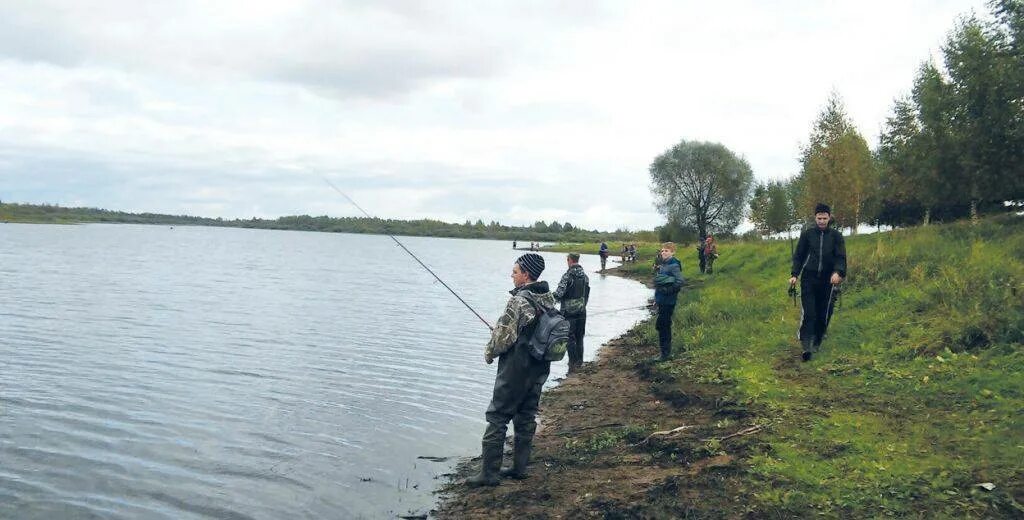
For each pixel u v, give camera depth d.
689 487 5.44
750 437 6.35
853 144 29.16
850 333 9.77
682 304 16.34
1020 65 16.56
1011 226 14.20
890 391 7.34
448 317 20.11
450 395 10.21
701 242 28.41
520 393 6.23
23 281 29.06
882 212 36.34
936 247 13.30
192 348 14.00
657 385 9.51
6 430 8.21
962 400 6.67
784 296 14.02
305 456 7.40
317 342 15.04
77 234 111.88
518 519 5.37
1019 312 8.27
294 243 128.88
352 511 5.93
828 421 6.53
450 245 138.88
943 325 8.88
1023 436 5.57
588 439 7.41
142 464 7.14
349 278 37.75
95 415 8.94
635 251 54.22
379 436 8.12
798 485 5.18
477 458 7.31
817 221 9.34
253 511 5.97
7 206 183.88
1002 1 17.25
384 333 16.58
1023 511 4.41
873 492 4.89
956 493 4.72
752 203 57.91
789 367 8.91
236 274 38.44
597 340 15.43
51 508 6.04
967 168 18.09
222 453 7.49
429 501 6.10
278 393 10.24
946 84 20.41
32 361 12.31
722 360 9.97
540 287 6.33
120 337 15.25
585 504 5.43
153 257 55.03
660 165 82.38
